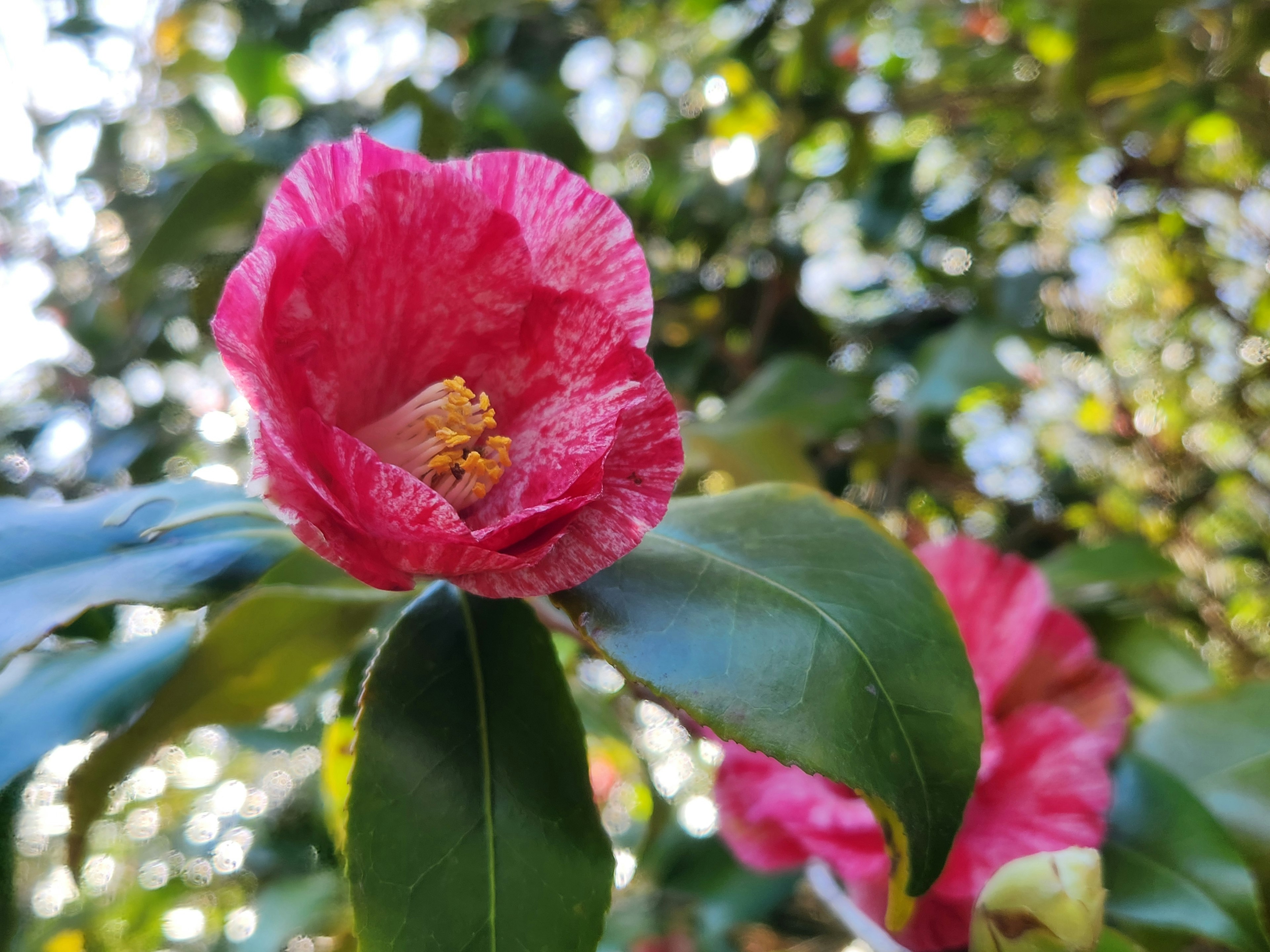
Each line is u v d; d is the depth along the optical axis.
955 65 0.56
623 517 0.17
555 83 0.50
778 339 0.51
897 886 0.17
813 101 0.51
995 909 0.18
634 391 0.17
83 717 0.22
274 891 0.45
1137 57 0.41
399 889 0.16
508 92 0.39
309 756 0.41
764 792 0.23
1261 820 0.22
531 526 0.16
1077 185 0.60
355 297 0.17
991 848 0.20
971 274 0.51
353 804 0.17
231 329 0.15
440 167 0.17
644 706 0.47
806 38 0.46
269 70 0.50
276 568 0.24
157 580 0.19
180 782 0.57
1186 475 0.64
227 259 0.31
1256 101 0.50
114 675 0.22
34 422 0.57
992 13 0.53
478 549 0.16
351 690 0.24
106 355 0.52
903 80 0.57
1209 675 0.27
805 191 0.54
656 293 0.51
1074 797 0.21
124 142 0.55
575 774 0.18
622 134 0.58
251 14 0.51
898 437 0.49
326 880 0.43
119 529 0.20
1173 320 0.68
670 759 0.50
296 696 0.25
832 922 0.37
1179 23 0.47
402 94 0.33
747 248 0.52
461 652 0.19
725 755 0.24
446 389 0.18
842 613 0.18
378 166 0.18
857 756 0.16
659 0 0.54
